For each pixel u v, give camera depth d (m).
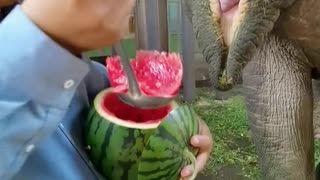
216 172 1.52
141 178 0.58
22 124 0.47
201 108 1.91
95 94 0.69
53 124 0.48
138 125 0.60
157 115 0.64
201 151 0.63
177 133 0.58
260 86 1.08
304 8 0.92
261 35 0.82
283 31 1.00
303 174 1.11
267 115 1.09
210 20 0.85
